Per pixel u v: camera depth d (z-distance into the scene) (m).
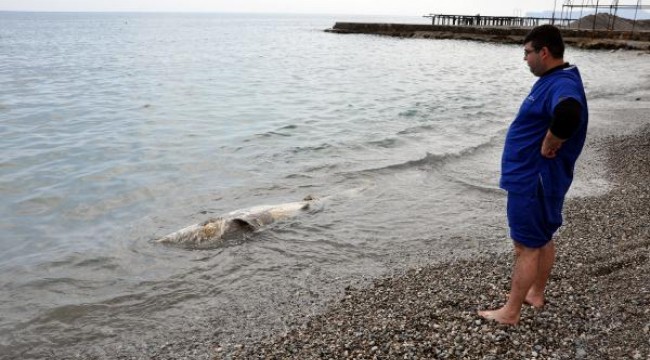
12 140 11.62
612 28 58.88
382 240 6.62
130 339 4.66
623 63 32.62
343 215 7.44
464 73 27.75
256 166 9.84
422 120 14.34
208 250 6.41
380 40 59.59
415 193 8.36
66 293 5.43
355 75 26.50
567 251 5.75
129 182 8.87
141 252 6.38
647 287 4.65
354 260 6.09
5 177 9.04
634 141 11.55
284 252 6.32
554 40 3.49
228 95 18.92
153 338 4.66
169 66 30.80
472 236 6.66
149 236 6.83
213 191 8.49
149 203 7.98
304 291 5.38
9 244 6.60
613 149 10.96
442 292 5.02
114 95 18.72
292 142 11.65
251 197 8.26
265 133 12.46
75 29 108.50
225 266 6.00
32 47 50.47
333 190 8.55
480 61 35.06
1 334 4.72
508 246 6.32
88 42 60.16
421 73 27.64
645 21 71.06
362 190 8.48
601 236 6.23
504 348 3.92
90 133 12.35
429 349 4.00
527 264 3.93
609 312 4.30
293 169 9.66
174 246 6.53
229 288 5.51
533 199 3.69
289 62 34.19
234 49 47.94
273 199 8.17
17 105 16.30
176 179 9.06
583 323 4.18
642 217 6.81
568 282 4.92
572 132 3.27
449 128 13.24
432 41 56.62
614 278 4.95
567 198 7.85
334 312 4.88
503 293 4.85
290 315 4.91
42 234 6.91
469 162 10.13
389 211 7.59
